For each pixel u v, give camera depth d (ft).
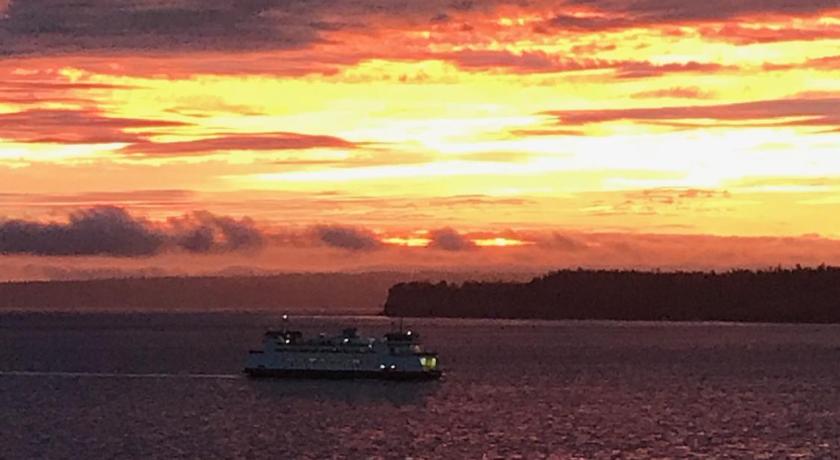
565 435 552.00
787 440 540.93
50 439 531.50
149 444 516.32
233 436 545.03
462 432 562.25
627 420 616.80
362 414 637.30
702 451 504.43
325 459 475.72
